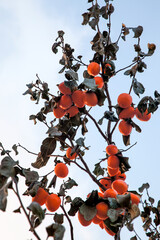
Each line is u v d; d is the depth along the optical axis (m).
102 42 3.32
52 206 3.03
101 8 3.41
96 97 3.15
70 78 3.22
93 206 2.99
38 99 3.29
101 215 2.96
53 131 3.26
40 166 3.29
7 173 2.81
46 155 3.27
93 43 3.30
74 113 3.24
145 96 3.19
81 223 3.01
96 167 3.41
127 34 3.41
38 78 3.29
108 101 3.36
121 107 3.24
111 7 3.41
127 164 3.20
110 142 3.33
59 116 3.24
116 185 3.07
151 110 3.18
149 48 3.36
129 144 3.35
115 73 3.33
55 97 3.19
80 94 3.14
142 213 3.27
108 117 3.24
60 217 3.03
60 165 3.17
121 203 2.90
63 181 3.14
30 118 3.39
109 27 3.39
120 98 3.22
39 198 3.03
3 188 2.74
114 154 3.21
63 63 3.48
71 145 3.30
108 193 3.05
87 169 3.23
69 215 3.06
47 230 2.69
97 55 3.34
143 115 3.24
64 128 3.29
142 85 3.31
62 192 3.07
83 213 2.96
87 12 3.36
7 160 2.85
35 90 3.29
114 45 3.35
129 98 3.22
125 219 2.96
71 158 3.32
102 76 3.33
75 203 3.04
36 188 3.01
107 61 3.30
